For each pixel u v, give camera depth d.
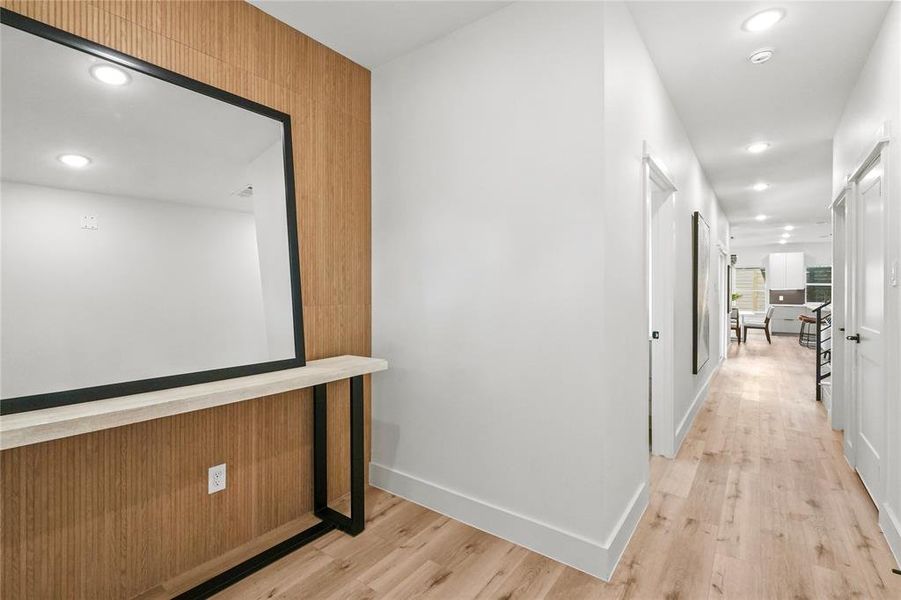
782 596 1.65
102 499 1.59
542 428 1.95
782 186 5.59
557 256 1.90
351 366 2.10
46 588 1.46
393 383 2.56
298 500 2.25
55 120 1.43
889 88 2.09
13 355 1.31
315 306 2.32
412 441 2.47
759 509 2.32
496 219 2.09
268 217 2.04
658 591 1.68
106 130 1.55
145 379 1.58
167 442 1.76
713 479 2.71
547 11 1.92
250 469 2.05
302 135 2.26
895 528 1.90
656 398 3.10
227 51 1.94
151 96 1.67
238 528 2.00
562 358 1.89
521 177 2.00
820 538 2.04
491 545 2.01
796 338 10.88
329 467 2.44
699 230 4.17
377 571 1.82
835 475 2.76
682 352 3.48
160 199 1.68
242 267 1.93
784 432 3.63
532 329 1.98
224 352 1.83
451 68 2.27
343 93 2.48
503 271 2.07
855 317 2.76
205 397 1.53
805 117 3.38
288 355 2.07
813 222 8.34
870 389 2.47
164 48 1.73
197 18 1.83
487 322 2.13
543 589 1.70
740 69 2.66
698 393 4.28
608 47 1.82
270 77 2.11
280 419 2.17
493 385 2.12
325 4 2.03
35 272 1.37
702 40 2.35
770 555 1.91
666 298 3.06
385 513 2.31
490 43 2.11
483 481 2.16
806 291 11.51
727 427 3.78
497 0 2.01
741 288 12.56
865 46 2.40
